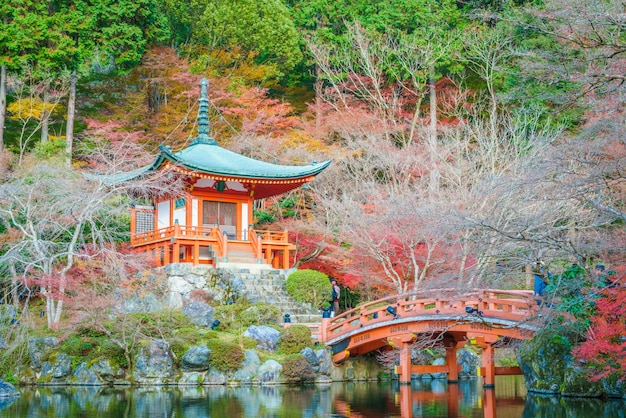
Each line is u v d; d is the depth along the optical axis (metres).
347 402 22.89
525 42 36.38
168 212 36.19
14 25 40.66
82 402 22.52
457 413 20.81
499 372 26.16
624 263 19.66
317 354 27.83
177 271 31.56
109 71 50.28
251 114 44.97
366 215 32.75
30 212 29.84
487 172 33.06
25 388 26.00
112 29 44.50
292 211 40.81
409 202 30.34
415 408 21.78
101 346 26.89
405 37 45.44
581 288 20.62
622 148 18.55
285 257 35.12
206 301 31.19
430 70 44.62
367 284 34.72
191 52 52.34
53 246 30.38
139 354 26.55
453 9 47.16
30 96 43.16
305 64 53.25
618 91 18.61
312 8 50.94
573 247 19.72
